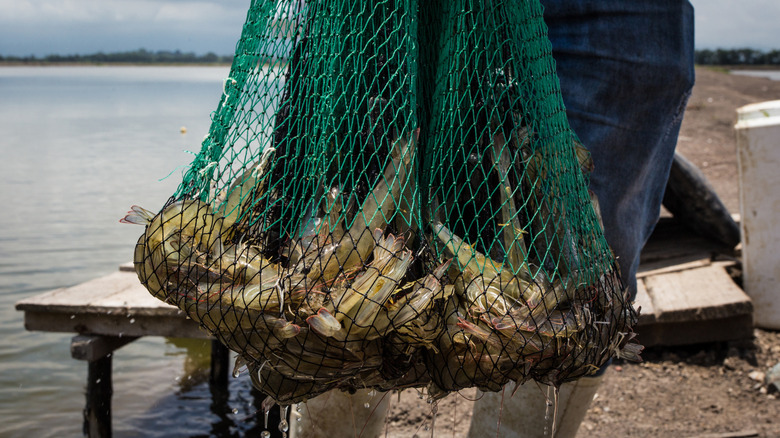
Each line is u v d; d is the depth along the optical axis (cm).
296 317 172
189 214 183
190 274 177
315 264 179
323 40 197
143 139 2062
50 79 9312
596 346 193
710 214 569
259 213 207
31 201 1118
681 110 271
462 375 184
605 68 244
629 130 249
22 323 616
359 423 247
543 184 202
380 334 173
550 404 213
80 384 509
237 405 478
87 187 1248
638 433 371
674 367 454
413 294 172
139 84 7394
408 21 194
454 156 212
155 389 502
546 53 207
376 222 185
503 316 179
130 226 958
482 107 200
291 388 191
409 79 195
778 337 492
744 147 503
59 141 1998
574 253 197
